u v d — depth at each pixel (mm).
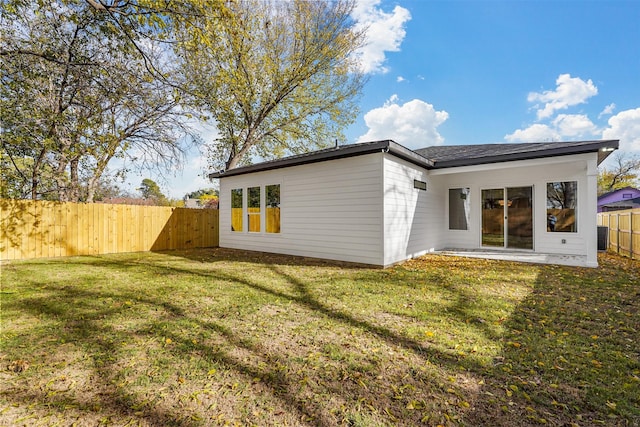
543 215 9172
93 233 10312
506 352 2885
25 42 6637
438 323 3629
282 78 15188
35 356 2787
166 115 10008
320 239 8539
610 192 31188
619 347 2984
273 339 3193
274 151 17906
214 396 2223
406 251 8203
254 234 10742
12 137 7320
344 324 3611
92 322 3648
